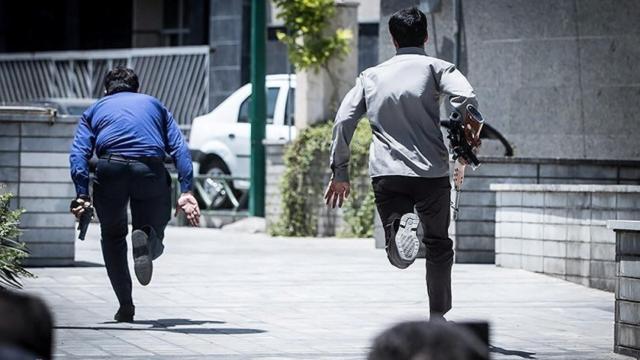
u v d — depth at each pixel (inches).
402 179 594.2
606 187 898.7
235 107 1624.0
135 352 587.5
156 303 784.9
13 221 717.9
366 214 1360.7
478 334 198.5
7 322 184.9
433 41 1254.3
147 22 2377.0
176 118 2091.5
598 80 1209.4
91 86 2167.8
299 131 1408.7
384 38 1256.2
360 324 703.7
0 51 2475.4
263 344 620.1
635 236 593.9
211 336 646.5
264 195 1539.1
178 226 1598.2
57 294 816.9
